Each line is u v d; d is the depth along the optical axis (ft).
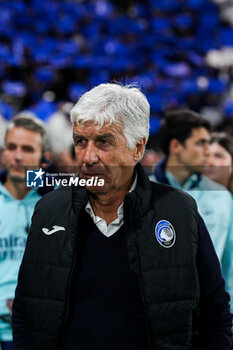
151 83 52.42
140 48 58.18
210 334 8.91
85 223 8.76
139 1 66.49
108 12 64.49
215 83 53.62
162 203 8.80
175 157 14.61
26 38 56.95
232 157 15.65
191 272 8.47
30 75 51.93
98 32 60.49
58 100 50.47
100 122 8.05
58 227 8.73
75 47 56.85
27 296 8.70
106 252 8.57
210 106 52.60
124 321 8.37
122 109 8.16
